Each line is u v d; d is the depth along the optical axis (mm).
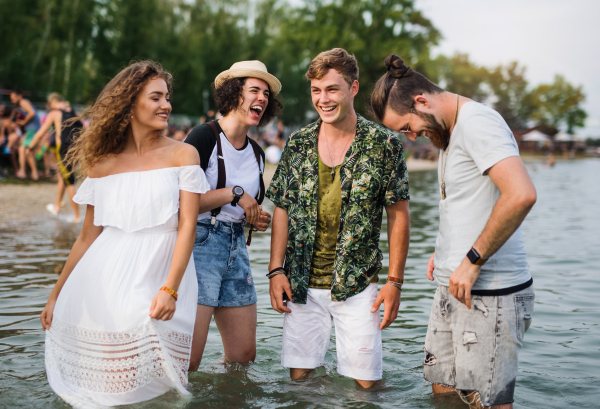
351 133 3002
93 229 2836
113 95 2643
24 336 3594
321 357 3166
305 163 3043
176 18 46906
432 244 7461
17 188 11484
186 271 2754
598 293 4996
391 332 3947
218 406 2672
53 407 2559
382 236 7766
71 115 8406
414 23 43406
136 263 2619
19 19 32031
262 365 3326
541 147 73875
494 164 2277
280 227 3164
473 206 2473
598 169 38812
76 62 35062
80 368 2586
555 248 7355
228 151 3168
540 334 3883
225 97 3145
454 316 2578
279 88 3273
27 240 6719
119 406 2549
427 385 3021
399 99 2545
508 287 2449
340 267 2949
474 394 2631
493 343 2463
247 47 51375
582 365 3295
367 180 2924
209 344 3705
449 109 2498
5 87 31312
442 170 2617
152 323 2545
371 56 40281
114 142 2689
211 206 3033
